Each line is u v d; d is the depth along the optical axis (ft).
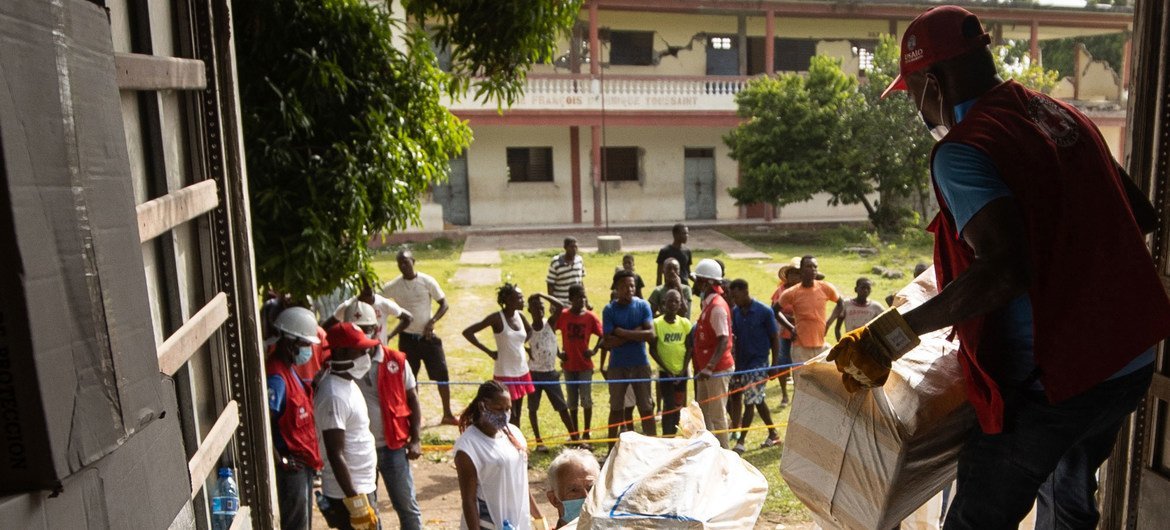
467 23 20.27
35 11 4.03
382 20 19.21
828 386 7.45
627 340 25.85
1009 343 6.20
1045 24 95.81
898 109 75.10
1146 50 9.36
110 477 4.47
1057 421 6.12
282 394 15.19
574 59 90.94
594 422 29.22
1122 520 9.78
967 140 5.91
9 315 3.79
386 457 18.11
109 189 4.73
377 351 18.01
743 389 26.30
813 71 77.87
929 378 7.04
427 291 29.53
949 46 6.38
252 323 9.27
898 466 6.88
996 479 6.45
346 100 18.12
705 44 96.12
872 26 98.99
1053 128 6.09
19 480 3.86
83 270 4.31
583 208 93.50
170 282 7.86
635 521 7.51
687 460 8.40
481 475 13.70
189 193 7.90
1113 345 5.90
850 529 7.48
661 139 94.79
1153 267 6.11
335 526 16.85
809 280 28.40
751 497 8.37
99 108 4.69
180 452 5.51
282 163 16.83
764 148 78.38
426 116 20.77
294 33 17.35
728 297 28.81
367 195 18.25
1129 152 9.59
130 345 4.81
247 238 9.21
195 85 8.32
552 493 12.21
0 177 3.72
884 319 6.01
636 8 88.79
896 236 76.74
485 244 78.95
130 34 7.24
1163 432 9.44
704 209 97.25
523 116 87.30
